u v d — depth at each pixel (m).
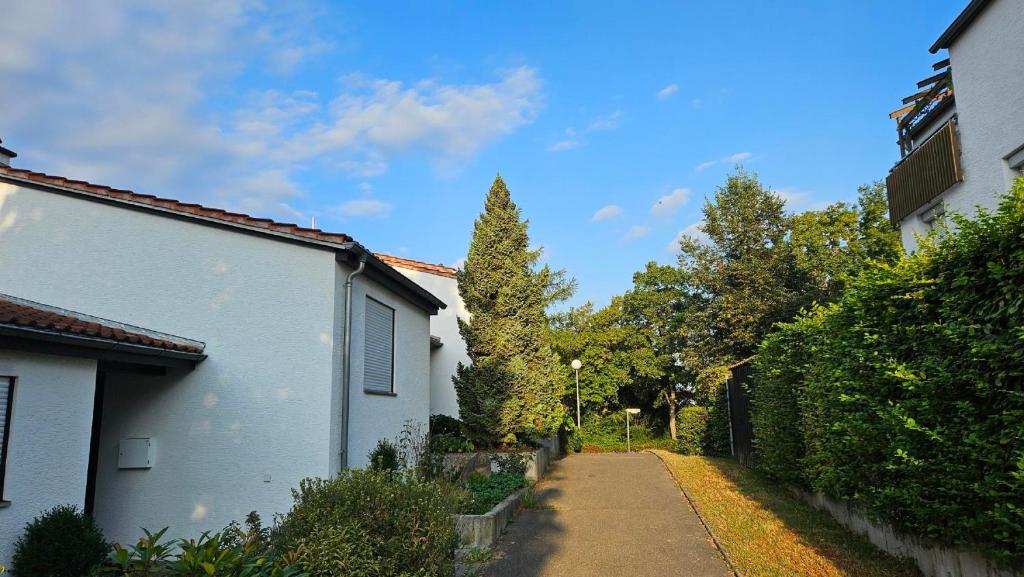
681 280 31.56
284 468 8.17
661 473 14.71
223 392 8.33
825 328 7.43
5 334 5.57
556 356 16.72
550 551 7.81
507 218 15.68
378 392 10.27
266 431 8.26
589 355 30.58
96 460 8.23
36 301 8.49
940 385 4.81
